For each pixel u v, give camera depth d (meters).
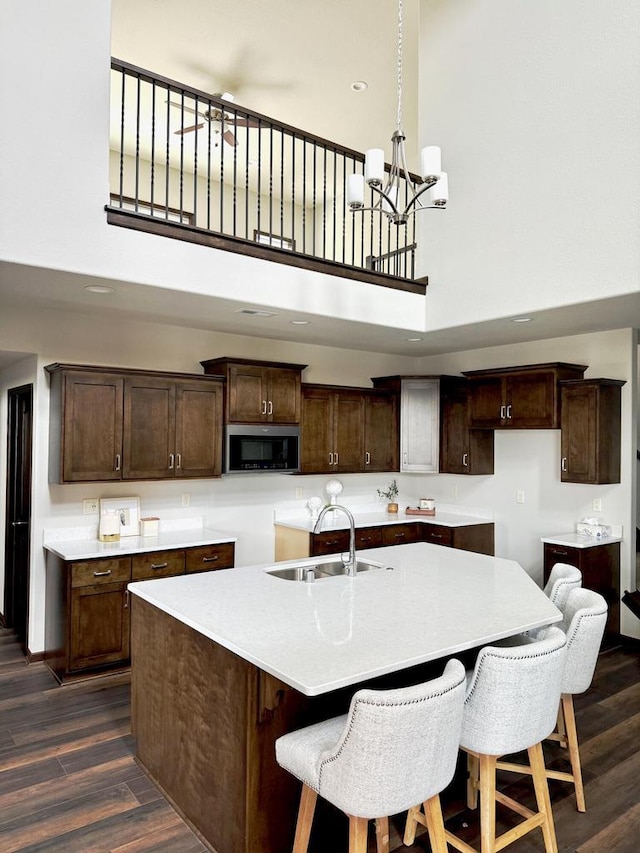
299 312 4.14
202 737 2.43
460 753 2.92
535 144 4.05
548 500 5.40
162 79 3.47
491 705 2.07
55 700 3.74
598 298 3.69
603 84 3.68
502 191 4.26
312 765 1.88
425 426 6.00
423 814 2.49
